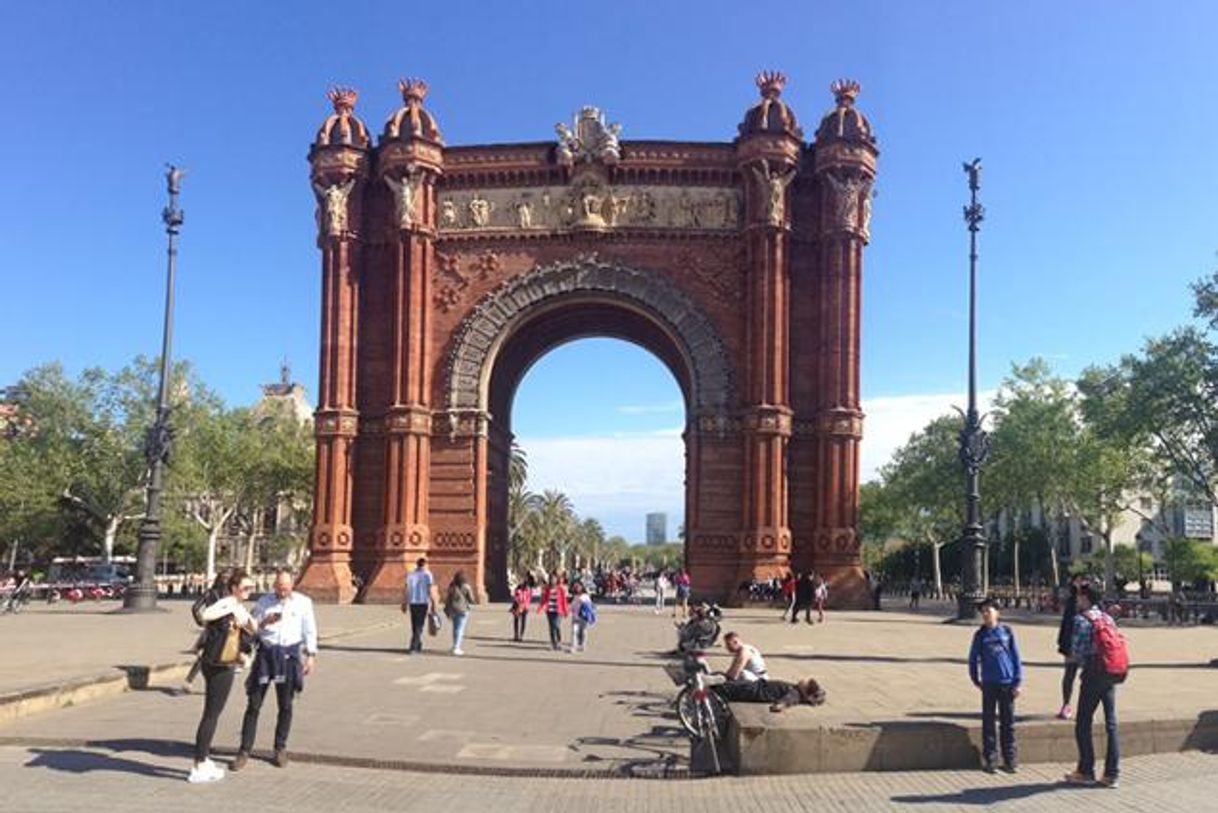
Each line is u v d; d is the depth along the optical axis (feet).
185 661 83.87
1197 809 46.21
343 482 201.05
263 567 426.51
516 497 442.50
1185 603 222.48
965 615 162.91
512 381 230.68
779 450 194.80
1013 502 342.44
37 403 305.94
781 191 200.23
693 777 53.16
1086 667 51.60
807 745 53.98
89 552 396.37
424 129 207.82
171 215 162.71
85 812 42.50
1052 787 50.72
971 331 170.71
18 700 62.49
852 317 198.70
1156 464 311.27
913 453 419.13
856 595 191.11
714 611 61.93
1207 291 244.01
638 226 205.87
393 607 183.32
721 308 204.33
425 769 53.36
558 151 206.49
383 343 208.54
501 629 141.38
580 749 57.88
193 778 48.29
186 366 320.50
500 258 208.44
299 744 57.36
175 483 314.14
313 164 209.05
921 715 60.80
